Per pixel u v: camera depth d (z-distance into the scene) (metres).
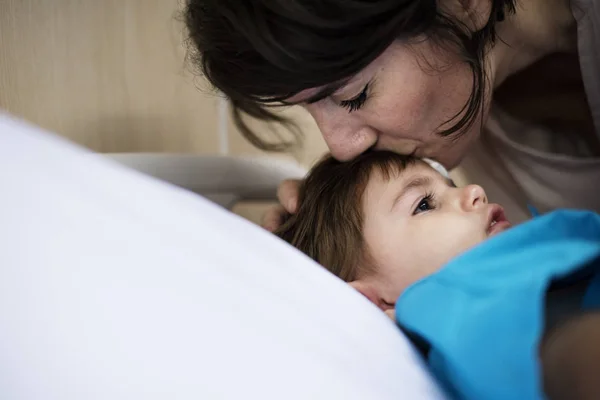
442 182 0.84
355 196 0.85
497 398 0.47
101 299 0.38
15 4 1.13
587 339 0.42
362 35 0.61
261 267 0.49
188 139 1.28
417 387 0.49
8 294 0.36
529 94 1.04
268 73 0.64
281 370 0.41
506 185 1.17
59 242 0.39
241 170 1.08
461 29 0.71
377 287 0.81
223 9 0.62
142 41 1.22
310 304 0.48
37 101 1.16
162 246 0.43
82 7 1.18
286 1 0.58
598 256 0.54
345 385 0.42
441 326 0.54
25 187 0.41
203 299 0.42
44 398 0.34
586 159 1.01
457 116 0.77
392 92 0.71
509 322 0.49
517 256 0.58
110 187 0.46
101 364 0.36
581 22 0.85
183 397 0.37
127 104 1.22
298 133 1.31
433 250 0.79
